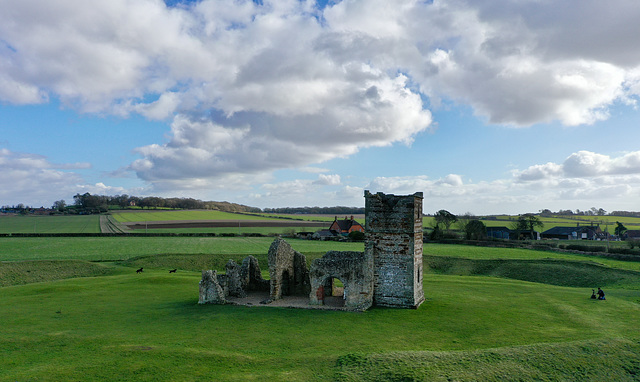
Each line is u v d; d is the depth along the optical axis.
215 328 28.56
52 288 44.59
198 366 21.08
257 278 44.81
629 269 58.78
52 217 192.88
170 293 42.97
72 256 74.00
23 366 20.98
